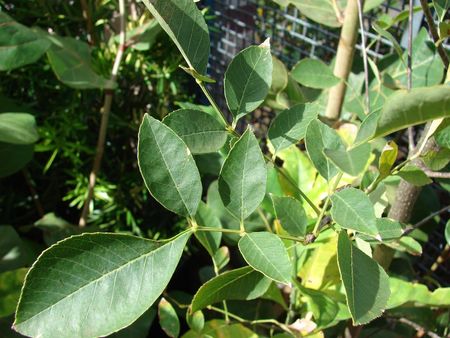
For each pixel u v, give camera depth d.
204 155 0.50
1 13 0.39
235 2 0.65
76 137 0.50
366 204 0.18
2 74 0.50
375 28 0.30
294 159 0.38
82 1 0.51
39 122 0.53
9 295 0.32
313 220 0.32
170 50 0.54
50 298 0.16
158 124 0.18
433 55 0.40
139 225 0.54
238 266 0.51
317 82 0.36
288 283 0.18
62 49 0.43
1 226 0.41
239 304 0.41
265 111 0.64
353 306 0.16
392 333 0.39
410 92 0.15
